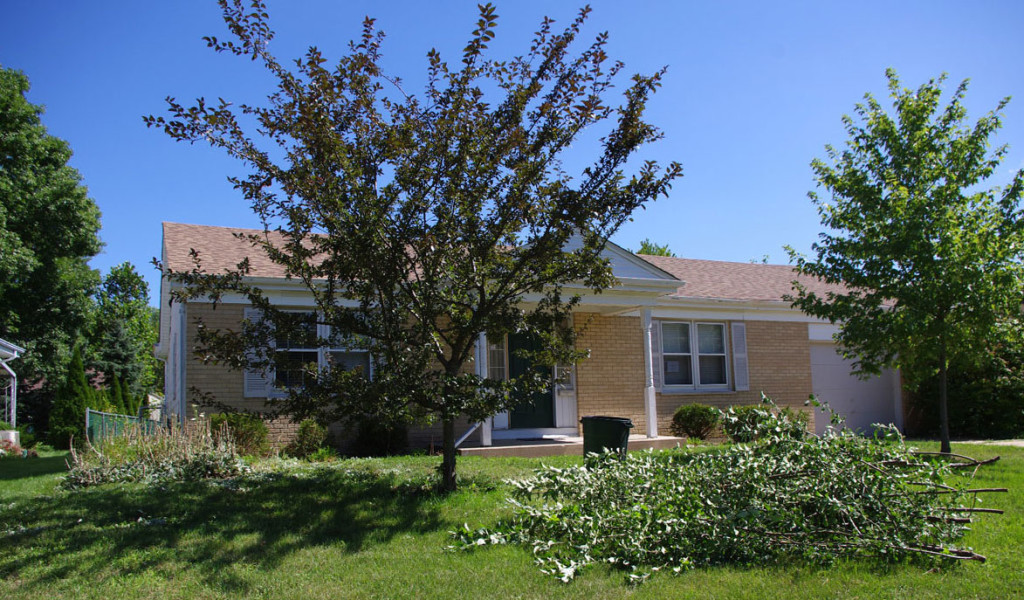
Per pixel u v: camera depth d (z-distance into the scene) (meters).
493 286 7.57
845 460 5.78
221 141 6.58
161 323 17.56
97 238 25.16
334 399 6.84
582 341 15.02
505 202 6.92
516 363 14.45
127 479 8.81
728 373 16.62
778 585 4.84
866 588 4.75
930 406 17.91
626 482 6.34
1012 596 4.58
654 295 14.02
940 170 10.12
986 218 10.05
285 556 5.53
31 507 7.20
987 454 11.52
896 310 10.62
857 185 10.64
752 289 17.73
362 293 7.16
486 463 10.25
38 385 28.30
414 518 6.68
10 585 4.89
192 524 6.43
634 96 6.83
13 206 21.64
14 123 22.58
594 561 5.40
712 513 5.57
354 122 6.90
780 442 6.08
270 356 6.95
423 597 4.66
